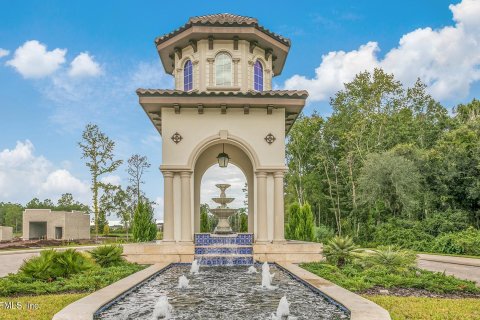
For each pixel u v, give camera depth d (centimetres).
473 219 2681
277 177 1498
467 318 644
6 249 2847
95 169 4128
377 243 2719
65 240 3684
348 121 3747
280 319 643
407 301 775
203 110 1505
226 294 855
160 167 1467
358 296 769
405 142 3450
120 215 4372
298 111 1573
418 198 2808
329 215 3828
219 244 1455
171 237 1452
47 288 897
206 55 1633
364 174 3062
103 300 729
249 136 1508
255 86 1697
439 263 1744
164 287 945
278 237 1463
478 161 2589
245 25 1593
